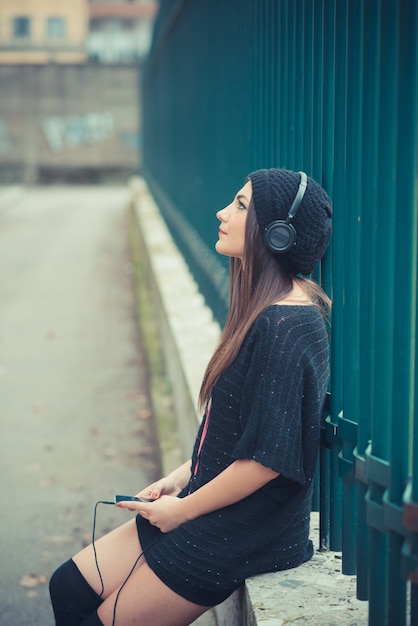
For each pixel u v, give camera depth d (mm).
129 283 12336
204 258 6297
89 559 2479
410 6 1776
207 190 6160
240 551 2244
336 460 2447
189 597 2268
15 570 3996
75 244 17094
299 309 2178
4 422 6195
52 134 38719
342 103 2301
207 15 6250
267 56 3541
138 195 20203
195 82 7281
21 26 43406
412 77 1794
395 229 1847
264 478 2133
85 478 5113
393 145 1898
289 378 2115
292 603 2229
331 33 2387
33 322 9750
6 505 4738
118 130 38875
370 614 2062
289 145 3018
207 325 5539
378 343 1964
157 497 2590
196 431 3883
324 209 2211
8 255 15562
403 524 1845
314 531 2670
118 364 7809
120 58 47875
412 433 1910
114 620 2311
